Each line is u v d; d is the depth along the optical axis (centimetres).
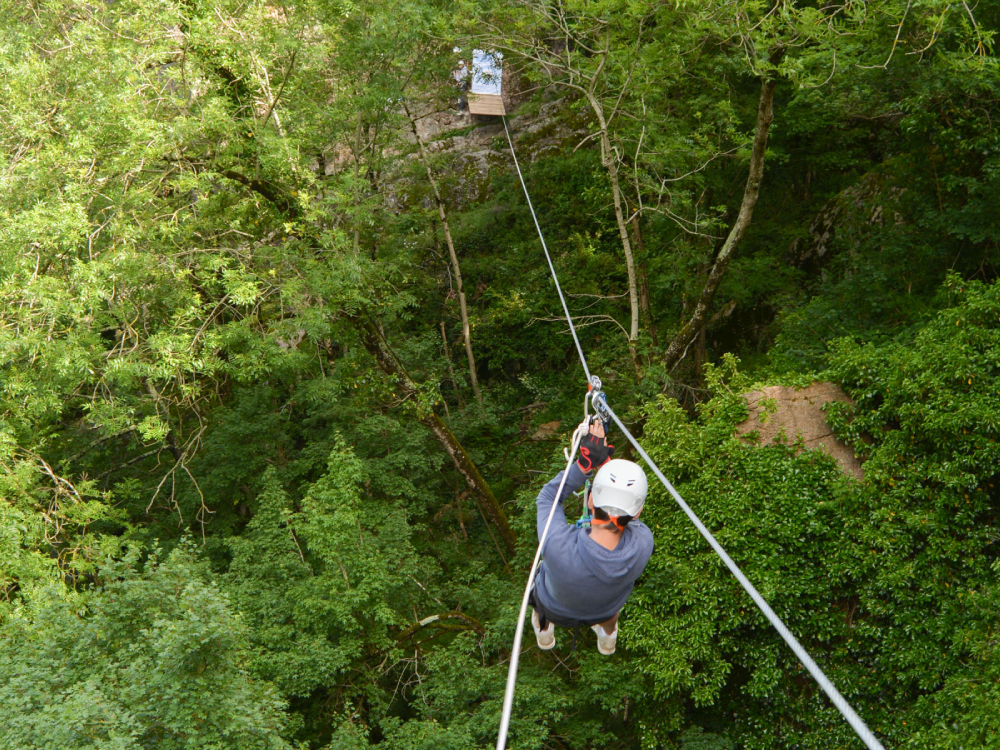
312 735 1411
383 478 1780
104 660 926
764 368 1641
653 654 1161
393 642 1386
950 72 1324
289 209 1397
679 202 1705
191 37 1122
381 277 1522
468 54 1593
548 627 352
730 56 1683
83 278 1028
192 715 909
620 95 1603
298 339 1606
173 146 1187
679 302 2089
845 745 1097
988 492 1135
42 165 1062
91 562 1279
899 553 1110
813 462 1202
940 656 1058
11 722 809
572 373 2311
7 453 1105
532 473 2000
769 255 2092
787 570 1170
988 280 1482
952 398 1107
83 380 1199
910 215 1644
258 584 1434
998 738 866
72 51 1141
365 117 1485
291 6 1280
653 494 1271
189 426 1994
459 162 2784
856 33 1245
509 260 2500
